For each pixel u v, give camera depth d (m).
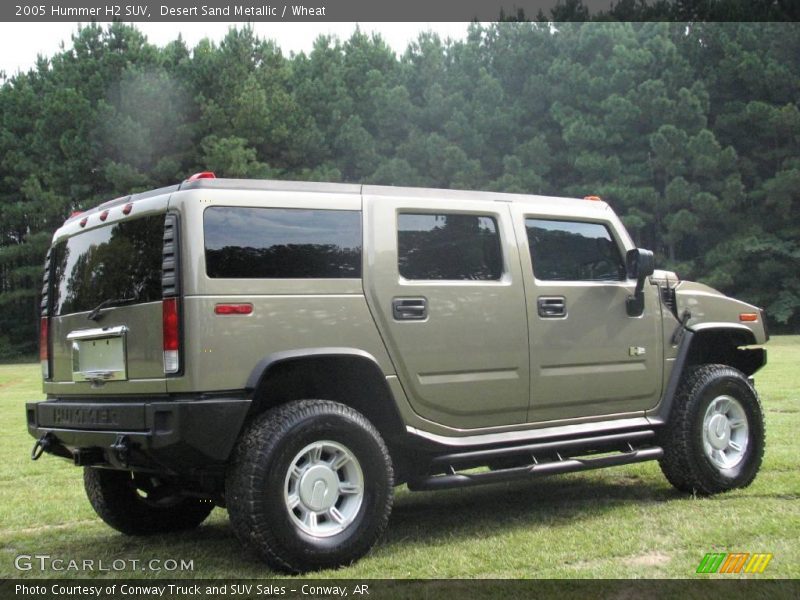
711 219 35.28
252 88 37.03
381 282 4.38
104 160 36.41
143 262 4.11
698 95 35.81
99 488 4.91
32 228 38.69
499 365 4.72
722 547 4.14
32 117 39.50
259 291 4.02
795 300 34.75
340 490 4.07
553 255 5.11
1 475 7.01
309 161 38.59
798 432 7.62
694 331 5.56
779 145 36.97
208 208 3.99
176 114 36.31
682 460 5.36
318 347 4.13
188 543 4.84
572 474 6.50
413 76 40.31
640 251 5.22
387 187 4.59
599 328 5.16
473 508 5.42
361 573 3.90
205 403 3.77
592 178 35.78
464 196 4.86
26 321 39.97
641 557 4.05
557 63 37.38
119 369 4.16
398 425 4.37
